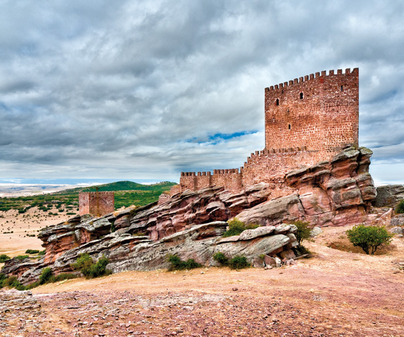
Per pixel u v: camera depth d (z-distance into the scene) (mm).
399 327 12438
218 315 13461
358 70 50750
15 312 12648
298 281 23656
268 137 59656
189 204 57625
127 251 44438
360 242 34781
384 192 53812
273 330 11586
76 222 67188
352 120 50844
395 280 23859
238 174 56906
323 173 49062
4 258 91562
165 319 12523
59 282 43875
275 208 47750
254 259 32156
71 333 10000
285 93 56875
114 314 12984
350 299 17969
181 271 34719
